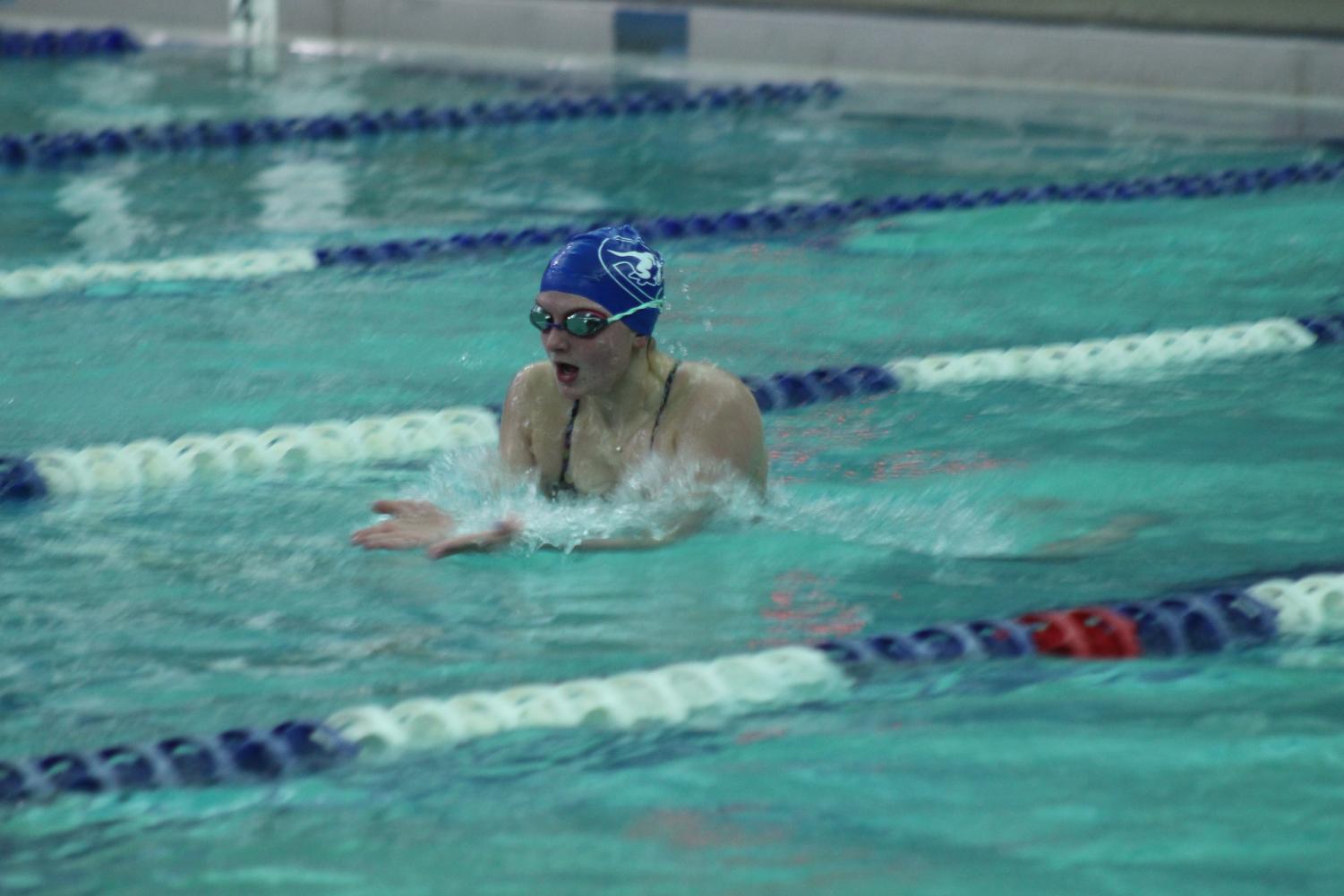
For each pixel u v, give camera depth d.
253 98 22.39
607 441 8.27
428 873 4.97
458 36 27.27
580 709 6.14
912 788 5.53
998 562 7.84
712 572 7.64
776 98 23.14
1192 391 10.89
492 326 12.31
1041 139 19.98
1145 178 17.66
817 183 17.62
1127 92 23.34
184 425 9.91
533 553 7.86
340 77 24.34
